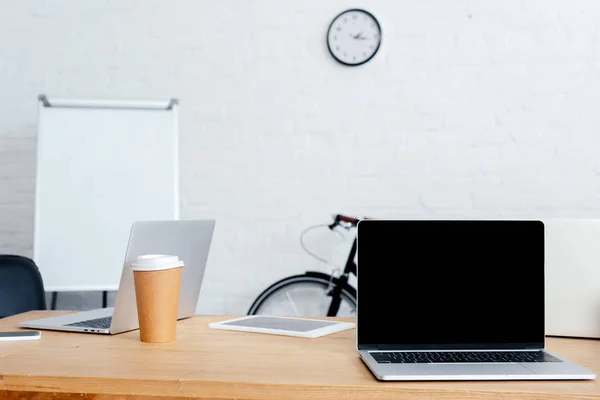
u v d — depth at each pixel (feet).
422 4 9.35
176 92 9.61
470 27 9.29
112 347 3.62
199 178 9.61
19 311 6.97
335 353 3.45
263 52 9.55
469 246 3.56
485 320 3.48
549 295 3.94
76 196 8.63
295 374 2.96
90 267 8.55
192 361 3.24
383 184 9.38
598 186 9.09
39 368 3.08
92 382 2.91
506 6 9.24
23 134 9.61
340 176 9.43
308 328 4.17
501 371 2.92
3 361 3.25
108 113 8.80
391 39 9.39
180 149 9.61
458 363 3.10
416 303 3.49
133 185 8.74
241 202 9.56
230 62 9.58
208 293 9.55
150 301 3.71
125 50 9.64
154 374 2.95
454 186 9.29
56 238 8.55
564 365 3.06
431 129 9.33
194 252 4.57
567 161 9.14
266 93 9.53
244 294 9.53
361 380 2.85
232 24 9.58
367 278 3.50
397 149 9.37
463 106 9.29
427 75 9.34
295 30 9.51
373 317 3.45
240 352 3.48
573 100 9.14
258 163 9.54
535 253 3.56
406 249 3.53
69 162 8.66
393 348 3.42
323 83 9.48
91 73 9.64
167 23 9.64
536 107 9.19
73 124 8.71
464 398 2.70
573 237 3.91
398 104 9.37
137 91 9.62
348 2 9.43
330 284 9.12
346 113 9.44
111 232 8.63
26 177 9.57
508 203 9.21
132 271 3.95
